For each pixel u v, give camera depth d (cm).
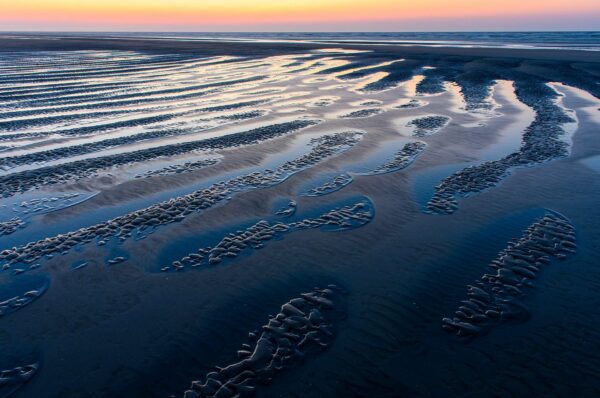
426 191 951
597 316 546
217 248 715
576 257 681
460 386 445
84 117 1619
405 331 523
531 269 649
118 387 447
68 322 542
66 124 1507
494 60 3791
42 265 662
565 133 1417
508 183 992
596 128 1467
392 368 468
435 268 656
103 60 3834
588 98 2041
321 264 671
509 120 1614
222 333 521
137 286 614
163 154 1179
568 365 469
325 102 2009
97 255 691
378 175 1043
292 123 1558
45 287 611
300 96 2177
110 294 596
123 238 742
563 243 724
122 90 2258
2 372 464
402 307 567
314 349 494
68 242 727
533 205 874
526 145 1284
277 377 456
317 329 526
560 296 586
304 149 1239
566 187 964
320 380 452
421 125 1539
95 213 831
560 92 2222
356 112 1770
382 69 3353
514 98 2081
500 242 731
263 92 2289
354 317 548
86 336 518
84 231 764
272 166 1096
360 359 480
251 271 652
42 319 547
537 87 2386
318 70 3366
